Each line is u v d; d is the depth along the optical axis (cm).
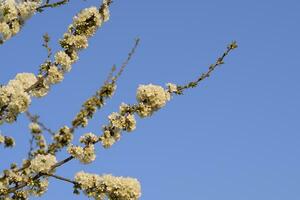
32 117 905
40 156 884
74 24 1023
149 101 964
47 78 990
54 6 1008
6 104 902
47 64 1002
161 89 972
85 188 887
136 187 882
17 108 898
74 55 1019
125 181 882
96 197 888
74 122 909
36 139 904
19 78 975
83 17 1018
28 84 973
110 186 880
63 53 1002
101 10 1036
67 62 998
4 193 875
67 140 903
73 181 897
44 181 909
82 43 1014
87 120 916
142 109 956
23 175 900
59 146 899
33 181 891
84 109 911
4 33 948
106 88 916
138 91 969
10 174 888
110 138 938
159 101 965
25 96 902
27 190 904
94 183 890
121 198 884
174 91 1000
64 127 905
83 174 898
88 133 937
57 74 988
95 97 916
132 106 965
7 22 967
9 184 892
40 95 989
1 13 962
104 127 949
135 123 952
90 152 920
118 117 956
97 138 937
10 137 917
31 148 905
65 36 1022
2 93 894
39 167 882
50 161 884
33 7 987
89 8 1023
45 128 906
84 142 933
